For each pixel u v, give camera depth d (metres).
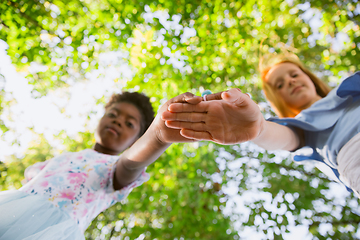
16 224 1.02
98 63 3.36
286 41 3.71
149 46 2.70
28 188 1.31
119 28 3.18
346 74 3.79
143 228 3.60
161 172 3.41
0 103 3.72
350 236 4.00
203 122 0.82
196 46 3.29
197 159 3.30
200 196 3.44
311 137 1.48
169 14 3.24
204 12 3.26
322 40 3.76
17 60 3.06
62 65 3.35
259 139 1.12
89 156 1.60
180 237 3.58
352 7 3.49
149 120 2.16
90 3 3.06
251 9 3.33
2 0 2.81
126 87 3.22
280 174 4.19
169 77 3.18
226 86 3.57
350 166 1.16
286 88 2.03
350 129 1.25
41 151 4.21
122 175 1.39
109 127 1.84
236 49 3.44
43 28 3.04
